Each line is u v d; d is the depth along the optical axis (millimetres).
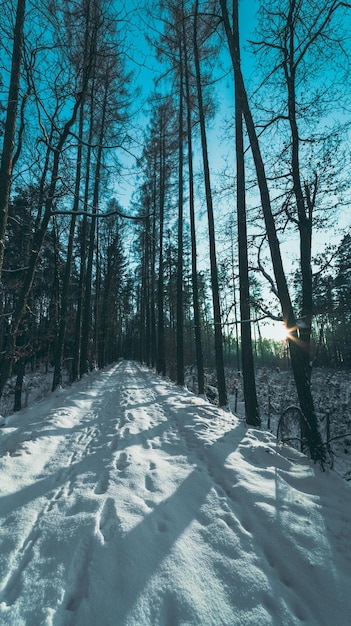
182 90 13672
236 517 3031
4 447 5027
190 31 11609
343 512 3117
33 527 2873
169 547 2568
